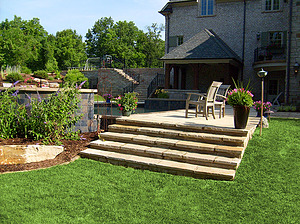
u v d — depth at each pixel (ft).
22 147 17.54
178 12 80.89
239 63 70.74
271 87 72.33
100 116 26.48
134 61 174.40
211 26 77.30
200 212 11.44
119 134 21.35
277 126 29.01
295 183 14.29
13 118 21.38
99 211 11.41
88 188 13.70
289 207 11.87
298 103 53.78
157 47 189.88
